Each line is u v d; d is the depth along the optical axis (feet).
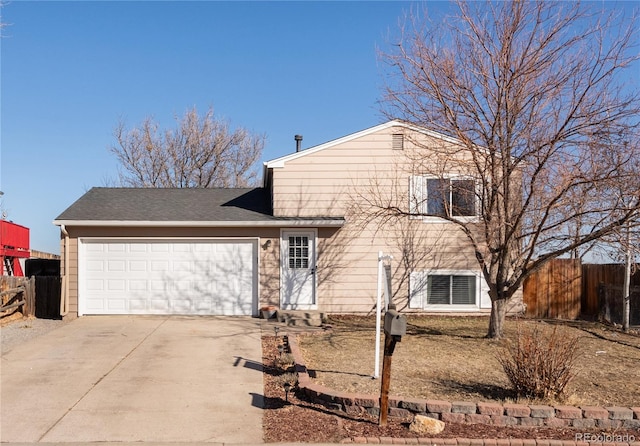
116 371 29.45
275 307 48.65
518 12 34.55
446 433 21.75
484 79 35.58
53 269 69.10
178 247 49.11
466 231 38.88
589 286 54.19
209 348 35.32
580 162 33.35
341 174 49.55
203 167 105.40
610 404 24.23
